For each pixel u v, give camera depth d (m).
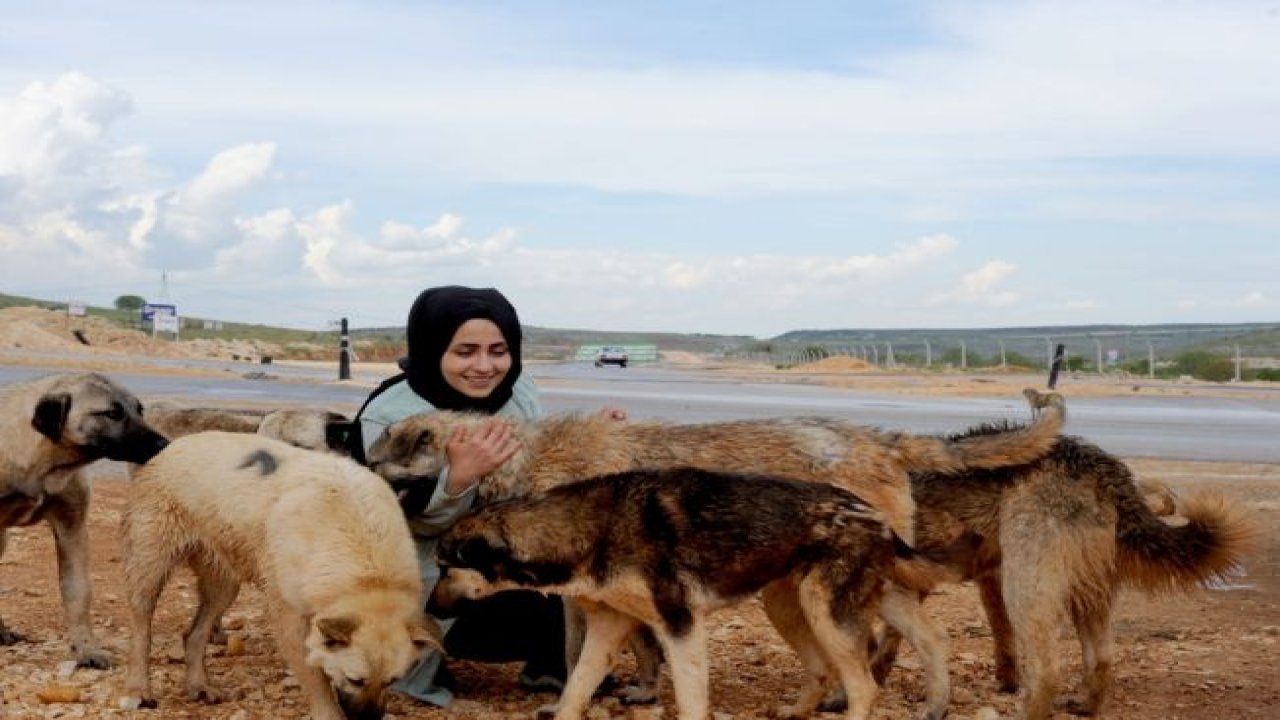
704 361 50.97
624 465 4.05
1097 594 4.07
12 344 22.58
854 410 13.88
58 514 4.38
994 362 33.78
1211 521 4.00
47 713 3.84
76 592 4.34
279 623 3.74
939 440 4.11
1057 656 4.00
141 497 3.98
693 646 3.72
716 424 4.18
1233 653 4.82
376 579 3.64
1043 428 4.00
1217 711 4.20
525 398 4.38
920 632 4.00
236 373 18.38
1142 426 12.65
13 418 4.36
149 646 4.01
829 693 4.15
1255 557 6.32
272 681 4.18
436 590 3.86
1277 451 10.20
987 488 4.10
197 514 3.89
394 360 33.06
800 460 4.07
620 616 3.85
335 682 3.53
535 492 4.04
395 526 3.75
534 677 4.23
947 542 4.14
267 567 3.75
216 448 3.96
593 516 3.75
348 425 5.30
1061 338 32.50
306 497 3.72
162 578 3.98
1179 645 4.93
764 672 4.49
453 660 4.61
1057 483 4.02
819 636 3.77
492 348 4.23
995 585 4.36
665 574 3.71
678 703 3.72
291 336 51.75
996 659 4.43
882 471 4.08
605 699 4.14
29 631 4.68
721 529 3.70
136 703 3.93
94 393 4.41
